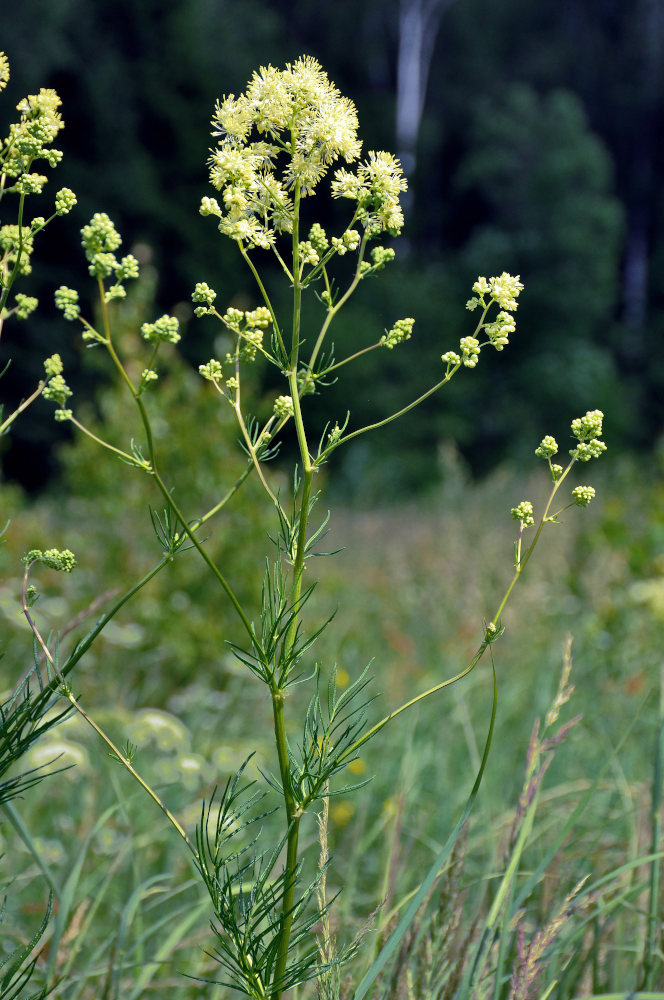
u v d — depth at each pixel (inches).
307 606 195.8
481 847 93.3
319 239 41.4
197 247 653.9
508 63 1017.5
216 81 706.8
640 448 816.3
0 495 194.4
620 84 987.3
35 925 73.9
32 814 94.0
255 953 40.2
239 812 41.1
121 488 179.6
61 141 614.5
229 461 183.6
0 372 35.4
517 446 713.6
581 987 57.3
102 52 634.8
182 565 177.0
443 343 755.4
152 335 36.7
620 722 134.8
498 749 121.4
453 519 320.2
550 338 799.1
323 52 933.2
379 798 110.5
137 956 63.4
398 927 45.0
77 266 596.7
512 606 206.1
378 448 660.7
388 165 41.2
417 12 922.7
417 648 199.3
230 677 165.0
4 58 40.9
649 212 967.6
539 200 810.2
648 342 900.6
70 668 39.9
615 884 67.2
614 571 214.5
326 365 41.7
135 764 105.3
